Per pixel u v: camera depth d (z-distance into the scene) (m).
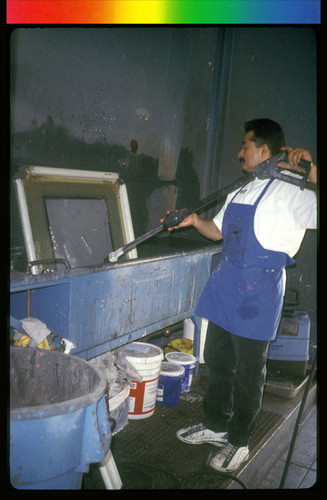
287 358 3.43
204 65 4.00
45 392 1.67
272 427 2.74
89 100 3.03
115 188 3.20
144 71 3.52
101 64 3.08
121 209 3.21
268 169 2.07
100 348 2.35
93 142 3.12
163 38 3.65
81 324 2.20
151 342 3.61
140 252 3.66
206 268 3.30
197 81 4.05
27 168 2.47
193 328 3.54
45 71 2.66
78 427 1.32
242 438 2.26
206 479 2.15
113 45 3.16
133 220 3.66
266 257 2.12
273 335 2.15
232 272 2.20
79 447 1.35
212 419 2.43
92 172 2.98
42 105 2.67
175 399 2.91
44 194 2.58
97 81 3.07
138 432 2.54
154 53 3.59
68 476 1.36
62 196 2.72
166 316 2.92
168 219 2.40
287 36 3.71
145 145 3.68
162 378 2.85
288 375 3.46
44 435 1.25
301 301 3.85
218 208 4.17
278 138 2.17
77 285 2.13
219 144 4.11
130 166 3.54
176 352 3.24
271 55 3.80
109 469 1.74
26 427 1.22
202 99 4.04
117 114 3.30
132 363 2.59
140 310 2.63
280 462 2.71
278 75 3.79
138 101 3.51
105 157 3.25
